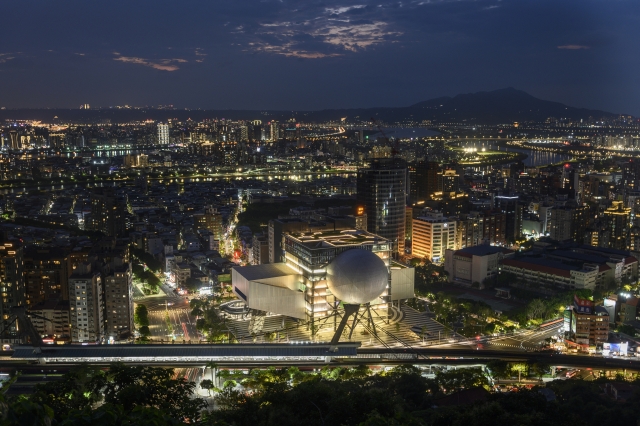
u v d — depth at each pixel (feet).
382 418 421.18
